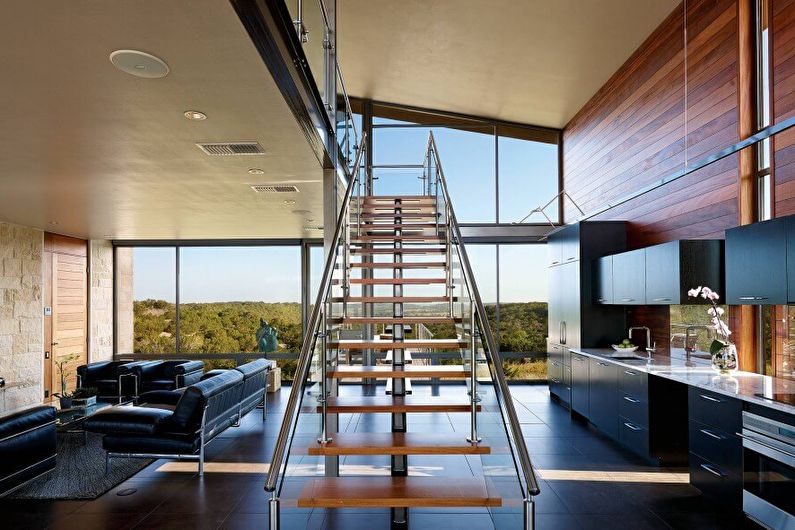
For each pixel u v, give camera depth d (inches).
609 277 259.3
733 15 188.9
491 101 365.4
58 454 236.2
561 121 380.5
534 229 390.9
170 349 437.4
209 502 175.9
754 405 141.8
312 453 127.5
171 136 161.8
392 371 156.3
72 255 394.6
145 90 125.5
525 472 89.6
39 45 102.0
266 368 291.1
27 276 346.9
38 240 358.0
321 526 157.5
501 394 108.0
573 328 293.4
